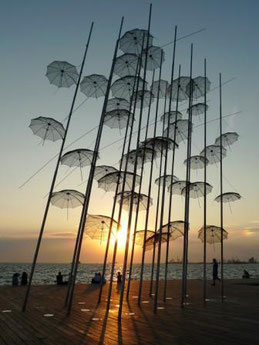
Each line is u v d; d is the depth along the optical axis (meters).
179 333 8.07
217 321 9.77
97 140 12.80
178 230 15.02
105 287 21.77
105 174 15.59
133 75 14.08
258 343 7.08
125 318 10.24
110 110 14.62
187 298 15.97
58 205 13.34
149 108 15.73
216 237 15.84
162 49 14.47
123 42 13.69
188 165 15.20
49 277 85.00
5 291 18.58
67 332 8.05
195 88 16.44
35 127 13.13
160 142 14.52
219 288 21.48
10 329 8.38
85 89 14.13
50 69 13.55
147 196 14.97
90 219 13.49
